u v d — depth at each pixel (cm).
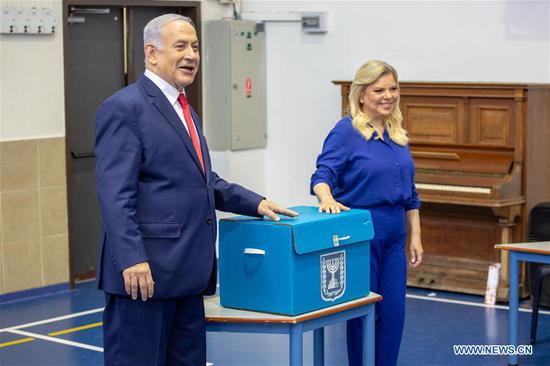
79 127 798
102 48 812
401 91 755
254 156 907
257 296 360
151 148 340
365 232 379
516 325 540
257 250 357
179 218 343
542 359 560
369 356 389
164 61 346
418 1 796
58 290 758
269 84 905
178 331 357
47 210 748
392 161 430
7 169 722
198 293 350
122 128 337
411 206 450
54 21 742
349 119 433
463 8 770
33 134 739
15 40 723
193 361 357
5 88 720
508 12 746
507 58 750
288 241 347
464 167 720
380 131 434
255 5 899
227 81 879
